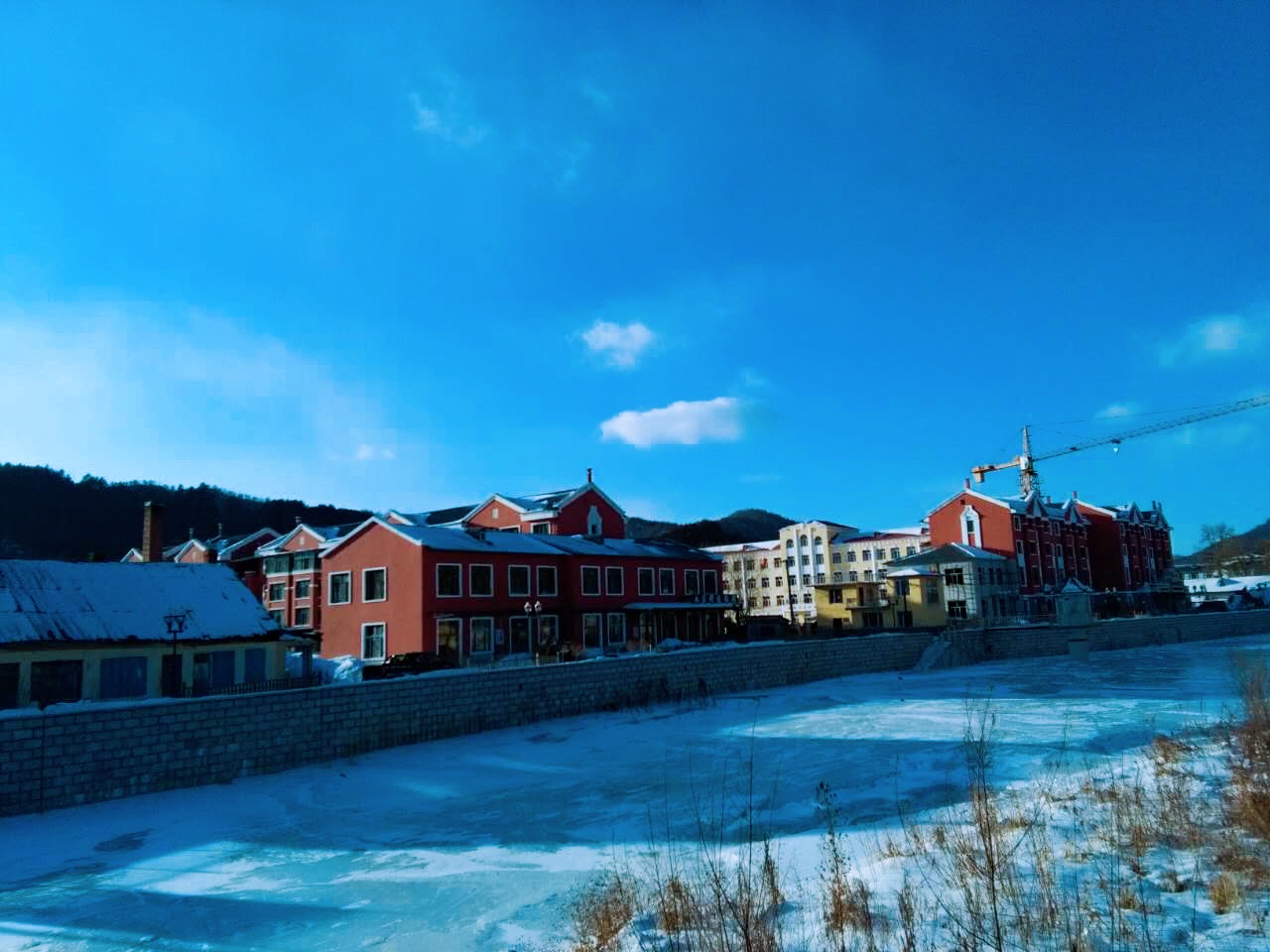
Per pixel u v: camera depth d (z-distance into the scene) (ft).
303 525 181.78
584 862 37.09
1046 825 31.53
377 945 28.07
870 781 51.06
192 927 30.71
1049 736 64.44
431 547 128.47
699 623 174.40
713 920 24.16
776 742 68.59
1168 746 48.37
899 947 20.17
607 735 75.15
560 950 25.96
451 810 49.29
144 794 53.98
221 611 94.12
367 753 67.51
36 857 41.34
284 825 46.83
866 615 209.26
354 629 135.85
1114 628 172.96
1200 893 22.43
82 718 51.98
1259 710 49.98
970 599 197.88
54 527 362.33
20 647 76.74
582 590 150.61
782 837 38.50
